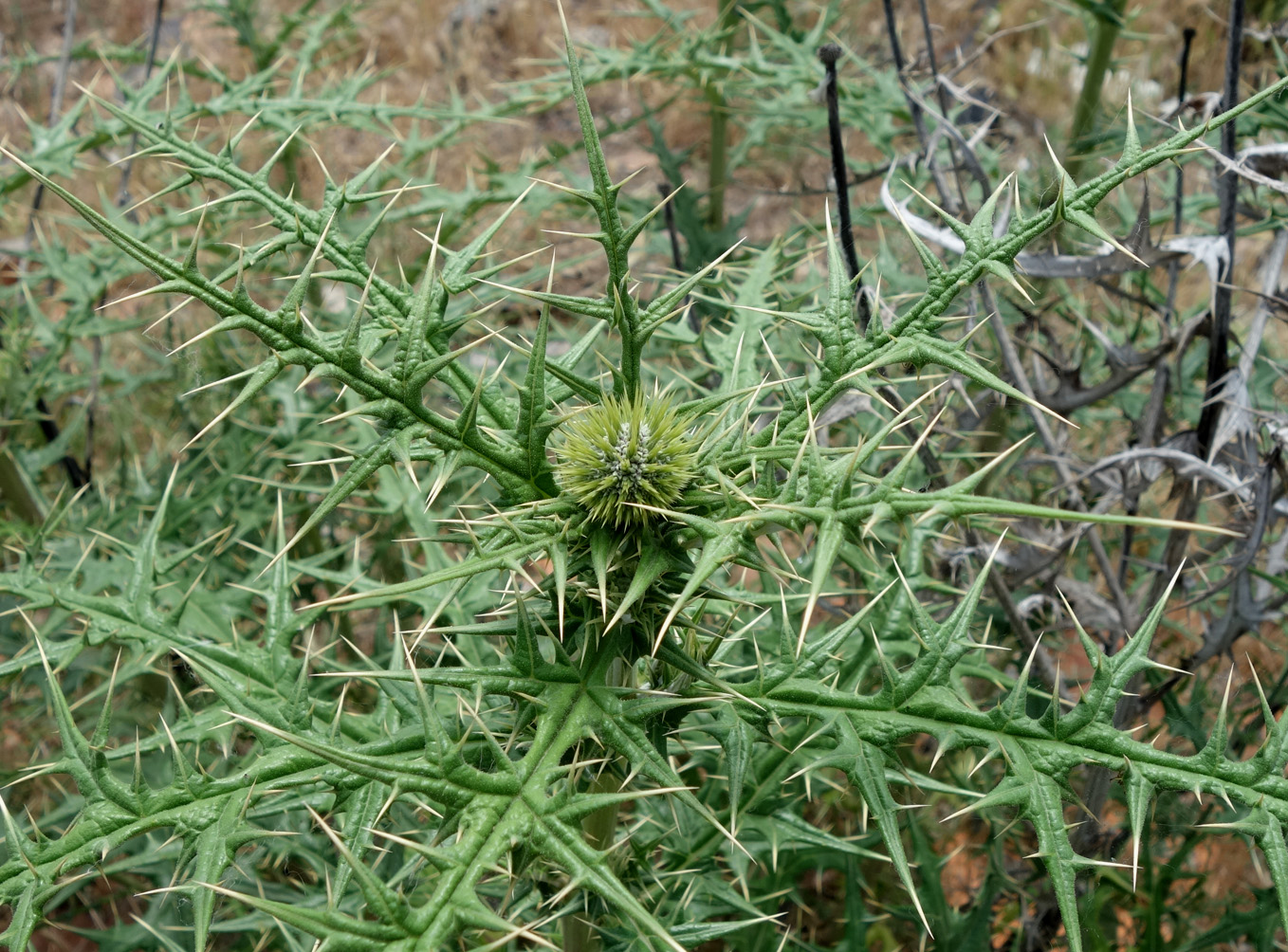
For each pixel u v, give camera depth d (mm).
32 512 812
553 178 1365
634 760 370
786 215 1424
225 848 375
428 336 402
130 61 995
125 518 724
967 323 615
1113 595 603
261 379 365
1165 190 792
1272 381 685
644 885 518
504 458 387
